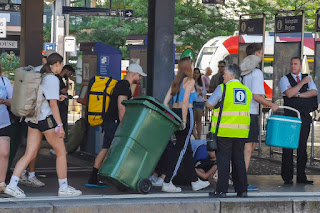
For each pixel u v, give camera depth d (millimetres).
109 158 17688
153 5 20016
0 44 51938
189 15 79188
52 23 59312
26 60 30203
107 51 28031
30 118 16875
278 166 26531
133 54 28297
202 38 79625
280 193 18781
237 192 18188
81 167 24062
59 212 15672
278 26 27891
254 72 19375
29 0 30062
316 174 24484
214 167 20734
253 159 29062
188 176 19203
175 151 18781
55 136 17062
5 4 48906
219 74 42938
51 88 16750
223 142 17875
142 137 17609
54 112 16891
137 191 17766
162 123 17797
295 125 20031
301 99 21234
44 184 19641
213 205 16953
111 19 79125
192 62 18812
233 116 17766
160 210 16484
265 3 79625
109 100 19344
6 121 17656
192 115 18844
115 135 17984
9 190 16953
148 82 20391
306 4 80062
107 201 16438
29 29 30203
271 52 65188
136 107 17781
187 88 18516
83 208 15875
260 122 29766
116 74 28406
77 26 79812
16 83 16781
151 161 17812
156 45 20000
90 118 19375
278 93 28109
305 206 17641
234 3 80000
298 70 21266
